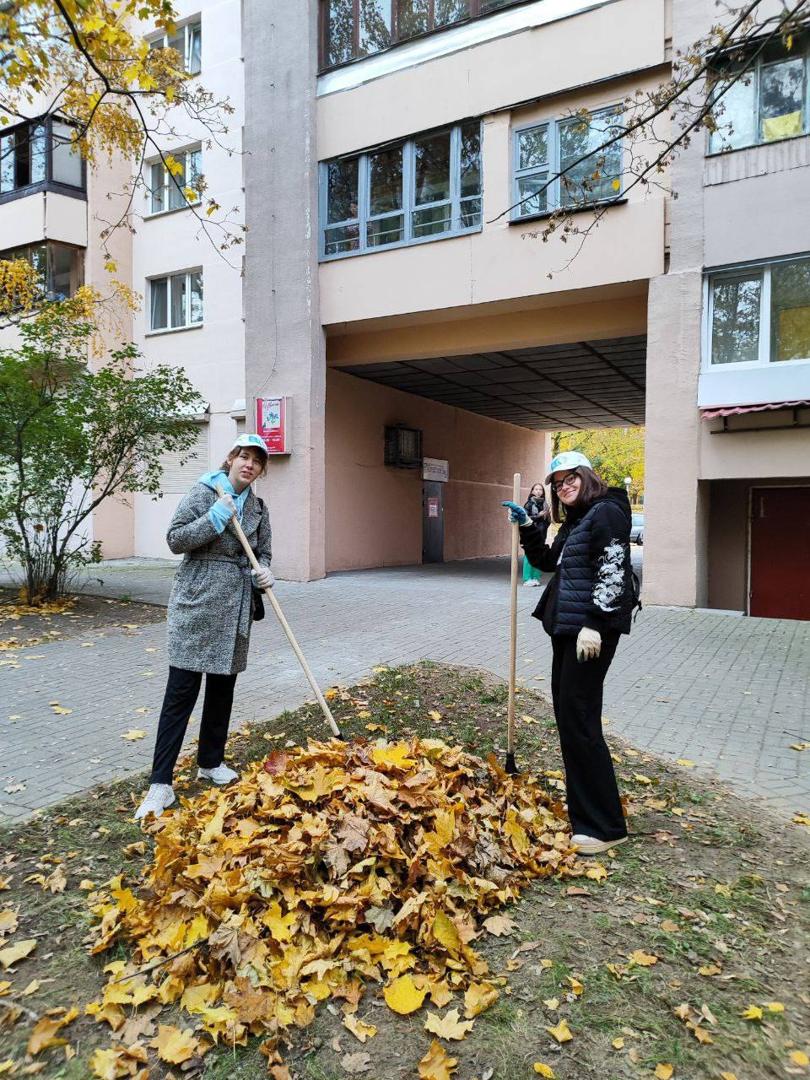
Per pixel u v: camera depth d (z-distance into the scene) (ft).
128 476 32.99
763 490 36.83
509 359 46.09
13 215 53.83
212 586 11.84
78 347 31.89
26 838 10.64
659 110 18.04
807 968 7.72
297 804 9.69
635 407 65.36
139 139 24.84
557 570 10.94
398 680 19.26
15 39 16.66
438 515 62.49
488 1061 6.54
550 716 16.69
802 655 23.58
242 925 7.79
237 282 51.49
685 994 7.32
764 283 31.60
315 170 41.86
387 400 54.90
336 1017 7.10
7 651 23.56
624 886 9.43
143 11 17.49
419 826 9.27
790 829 11.14
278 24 42.19
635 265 33.53
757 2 16.29
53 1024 6.78
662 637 26.50
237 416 51.70
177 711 11.78
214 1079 6.36
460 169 37.99
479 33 36.70
